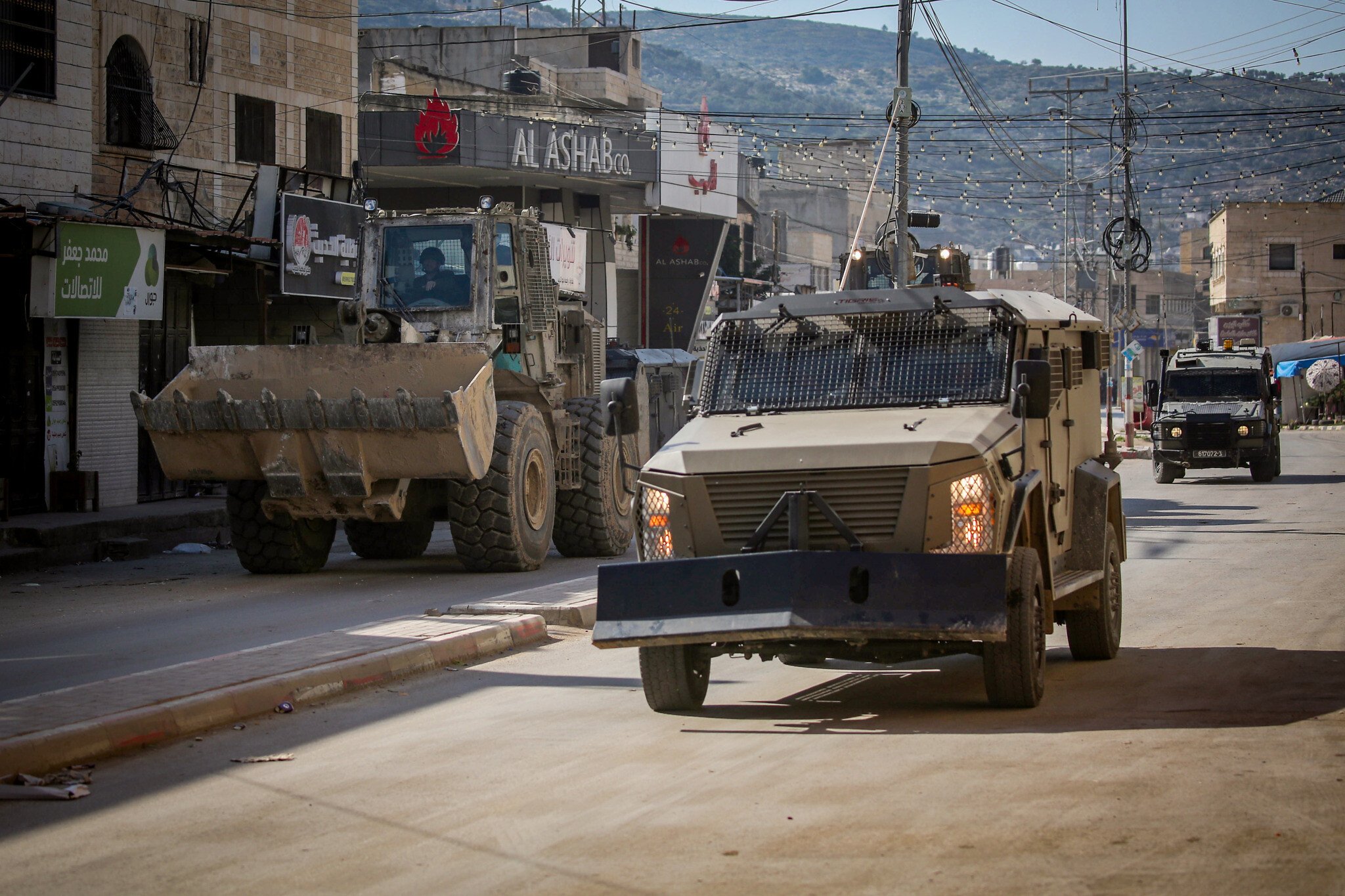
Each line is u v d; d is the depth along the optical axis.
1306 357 67.38
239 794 7.19
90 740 8.00
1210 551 18.25
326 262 25.08
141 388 23.72
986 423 8.81
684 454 8.64
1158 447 32.66
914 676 10.24
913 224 26.80
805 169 86.12
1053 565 9.77
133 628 13.01
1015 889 5.32
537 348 17.81
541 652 11.68
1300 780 6.77
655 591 8.23
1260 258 81.94
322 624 12.83
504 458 16.14
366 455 14.95
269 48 27.59
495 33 58.75
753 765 7.43
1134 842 5.87
